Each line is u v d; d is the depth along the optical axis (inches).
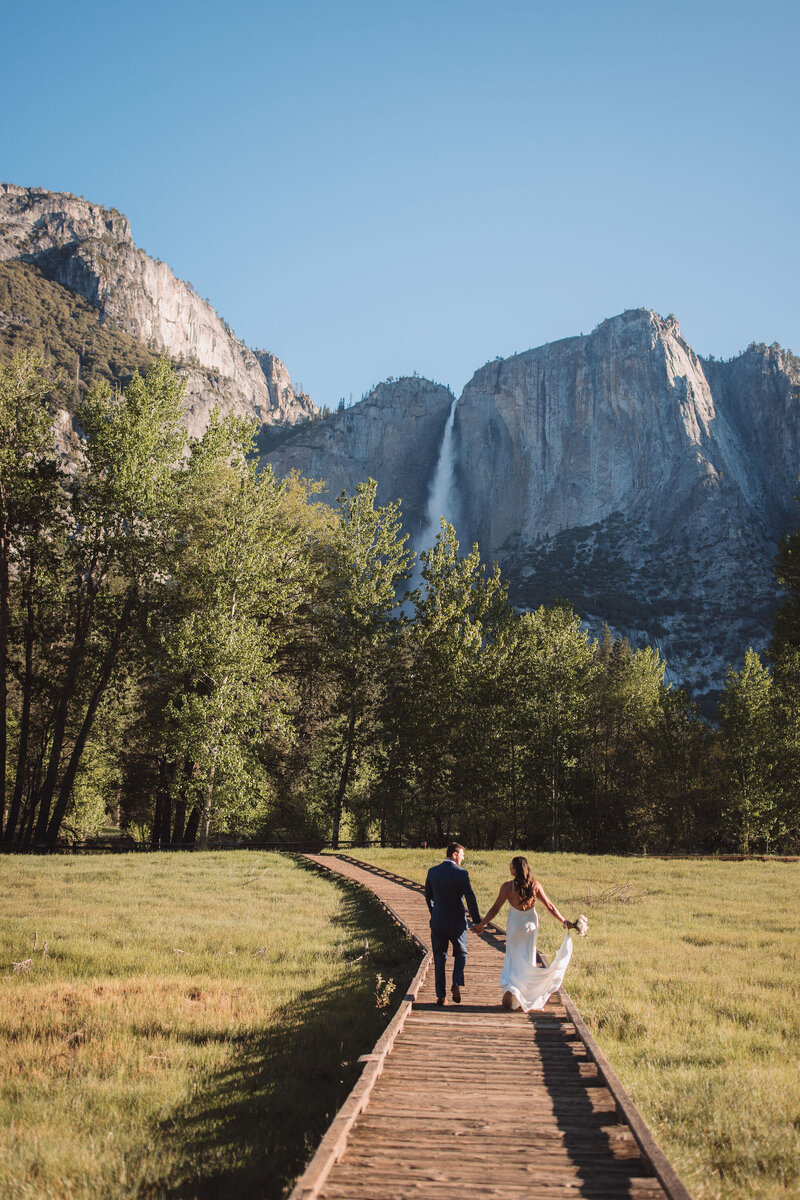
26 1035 355.6
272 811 1708.9
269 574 1470.2
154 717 1515.7
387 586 1701.5
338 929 637.3
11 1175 219.1
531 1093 244.1
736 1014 378.0
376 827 2028.8
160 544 1462.8
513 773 1755.7
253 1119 267.7
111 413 1459.2
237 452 1544.0
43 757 1633.9
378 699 1704.0
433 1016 338.3
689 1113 257.0
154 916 681.6
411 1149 201.5
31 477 1385.3
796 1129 246.5
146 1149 240.8
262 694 1405.0
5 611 1347.2
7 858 1139.9
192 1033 362.6
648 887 924.0
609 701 2260.1
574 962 494.6
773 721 2036.2
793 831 2154.3
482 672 1674.5
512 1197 175.9
